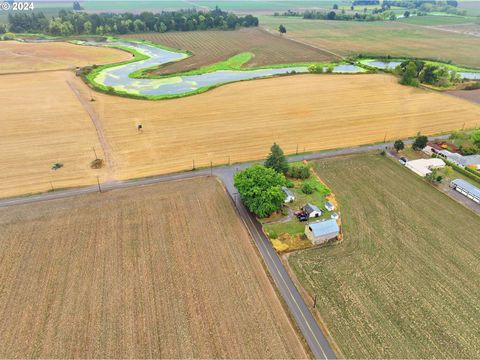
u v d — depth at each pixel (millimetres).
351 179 70312
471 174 70812
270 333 39531
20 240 51844
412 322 41281
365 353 37781
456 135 85438
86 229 54500
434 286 46062
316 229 52562
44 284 44812
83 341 38219
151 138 85312
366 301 43781
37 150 78812
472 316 42188
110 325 39969
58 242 51688
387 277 47281
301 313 42031
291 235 54656
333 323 40938
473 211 61094
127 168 72562
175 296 43656
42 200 61656
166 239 52875
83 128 89625
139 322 40406
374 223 57781
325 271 48156
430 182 69438
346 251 51812
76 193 63906
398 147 79562
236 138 86125
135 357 36812
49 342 38031
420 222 58094
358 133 90062
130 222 56281
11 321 40125
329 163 76000
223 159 76688
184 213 58812
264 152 79938
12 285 44562
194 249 51156
